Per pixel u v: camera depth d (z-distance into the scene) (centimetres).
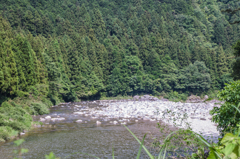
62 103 5372
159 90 8719
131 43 9862
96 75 7888
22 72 3759
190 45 12231
